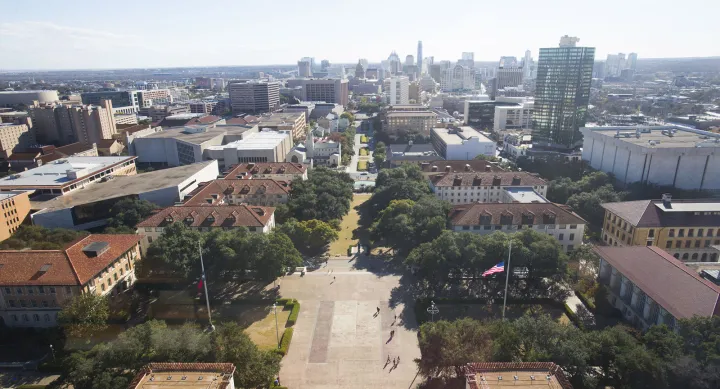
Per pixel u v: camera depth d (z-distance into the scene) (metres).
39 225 185.75
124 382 89.31
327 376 108.56
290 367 111.69
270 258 138.62
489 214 170.50
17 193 193.12
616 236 173.00
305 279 157.25
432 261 139.50
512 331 95.50
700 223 156.38
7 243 166.50
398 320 131.88
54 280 123.06
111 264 138.38
